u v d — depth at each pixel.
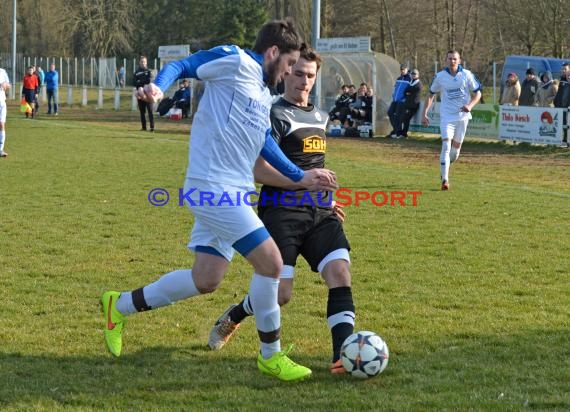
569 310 10.38
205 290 7.98
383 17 74.94
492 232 15.90
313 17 43.50
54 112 59.44
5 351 8.69
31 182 22.78
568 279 12.09
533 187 23.34
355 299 10.91
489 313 10.24
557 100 34.88
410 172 26.67
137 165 27.23
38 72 76.38
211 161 7.50
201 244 7.85
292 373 7.74
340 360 7.85
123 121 53.53
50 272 12.38
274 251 7.68
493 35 66.75
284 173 8.09
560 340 9.09
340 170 26.77
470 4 71.69
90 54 102.00
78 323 9.79
